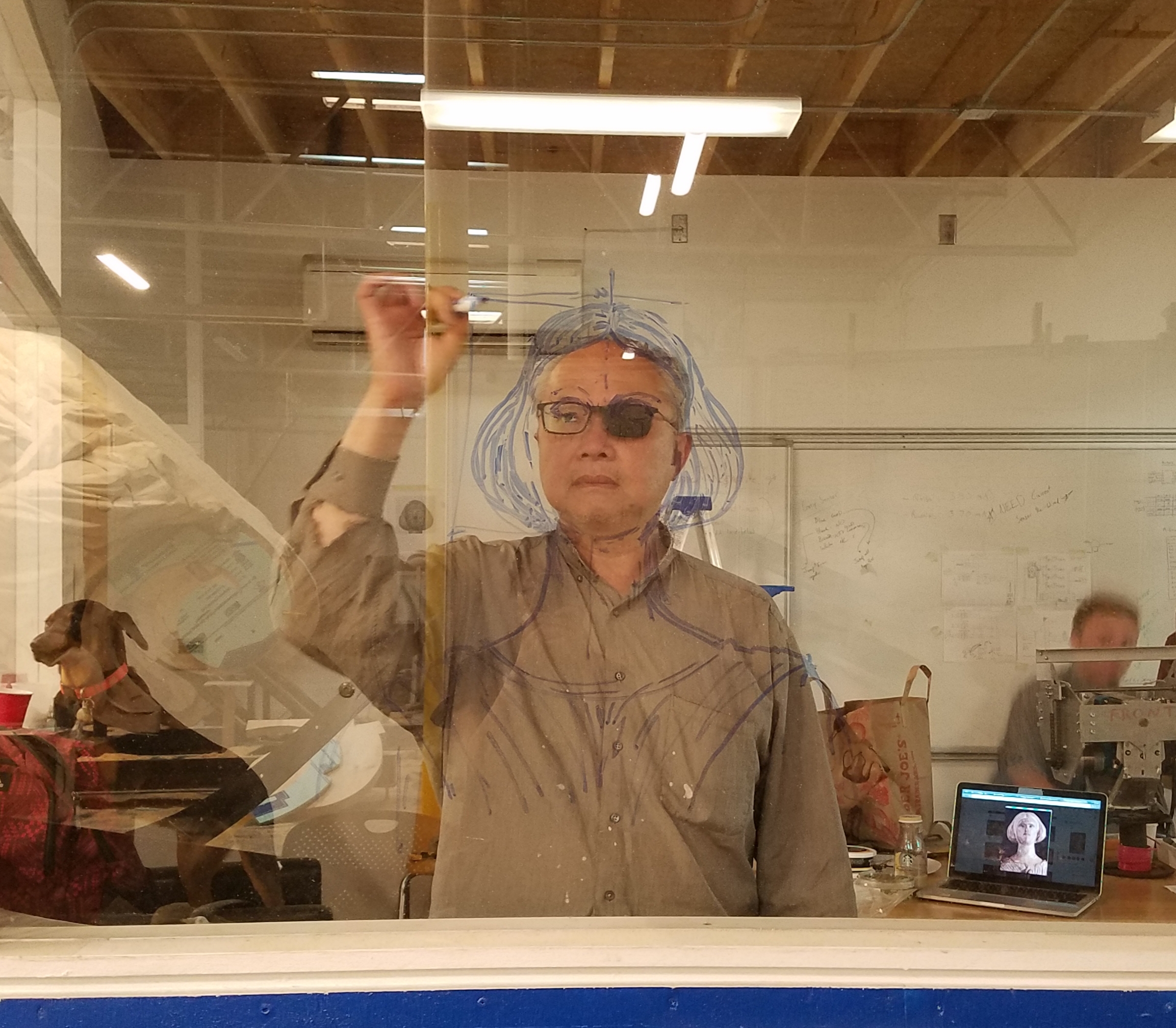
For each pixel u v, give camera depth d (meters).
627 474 1.04
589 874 0.91
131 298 1.17
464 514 1.01
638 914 0.91
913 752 1.05
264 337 1.11
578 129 1.12
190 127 1.24
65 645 0.95
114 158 1.24
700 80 1.15
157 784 0.90
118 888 0.84
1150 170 1.29
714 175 1.16
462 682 0.97
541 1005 0.67
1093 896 0.87
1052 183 1.29
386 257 1.13
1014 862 0.92
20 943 0.70
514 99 1.12
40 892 0.82
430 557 1.00
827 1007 0.67
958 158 1.25
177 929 0.73
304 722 0.95
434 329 1.08
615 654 0.98
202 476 1.02
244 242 1.20
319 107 1.21
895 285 1.24
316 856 0.89
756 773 0.98
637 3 1.10
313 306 1.14
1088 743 1.00
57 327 1.14
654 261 1.12
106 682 0.94
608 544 1.02
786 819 0.98
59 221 1.19
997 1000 0.67
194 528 1.00
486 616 0.99
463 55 1.11
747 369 1.15
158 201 1.20
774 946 0.69
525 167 1.12
